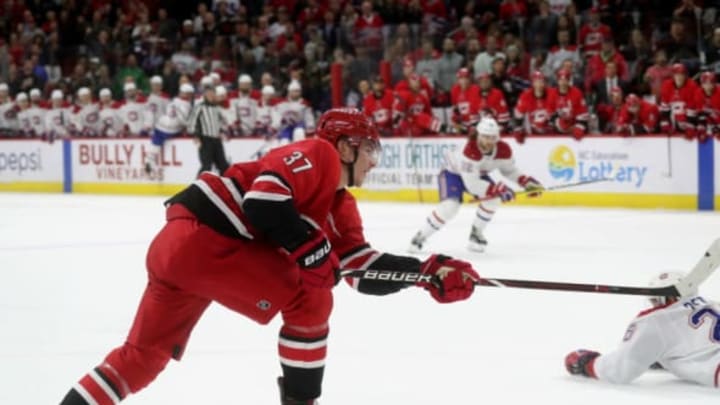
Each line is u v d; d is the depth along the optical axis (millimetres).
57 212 16188
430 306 7672
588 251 10719
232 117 18688
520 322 7062
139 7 22719
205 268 3967
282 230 3863
